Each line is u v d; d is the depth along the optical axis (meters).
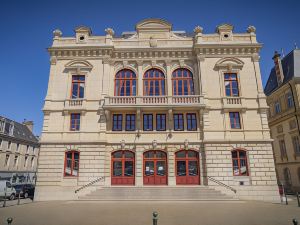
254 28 25.48
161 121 23.59
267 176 21.58
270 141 22.25
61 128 23.06
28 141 47.47
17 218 13.12
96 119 23.17
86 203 18.64
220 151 22.12
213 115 23.14
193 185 21.70
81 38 25.64
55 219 12.76
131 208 16.06
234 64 24.33
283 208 16.22
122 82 24.81
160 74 25.02
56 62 24.78
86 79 24.20
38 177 21.84
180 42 25.70
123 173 22.44
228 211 14.91
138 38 25.94
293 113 29.95
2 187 24.66
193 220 12.27
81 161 22.11
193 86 24.55
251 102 23.53
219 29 25.56
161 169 22.50
